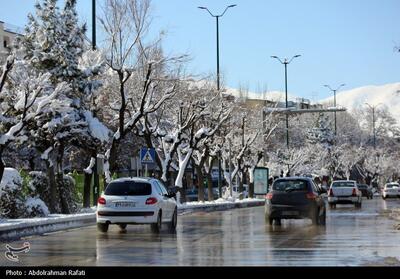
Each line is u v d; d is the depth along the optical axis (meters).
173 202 27.36
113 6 38.97
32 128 32.94
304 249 18.61
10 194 29.92
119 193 25.06
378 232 24.66
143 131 44.59
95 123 35.59
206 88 55.12
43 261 16.06
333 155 114.94
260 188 63.66
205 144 54.22
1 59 39.62
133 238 22.70
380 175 135.00
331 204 49.59
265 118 73.06
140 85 44.41
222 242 20.97
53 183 34.00
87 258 16.67
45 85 29.34
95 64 36.75
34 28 35.41
